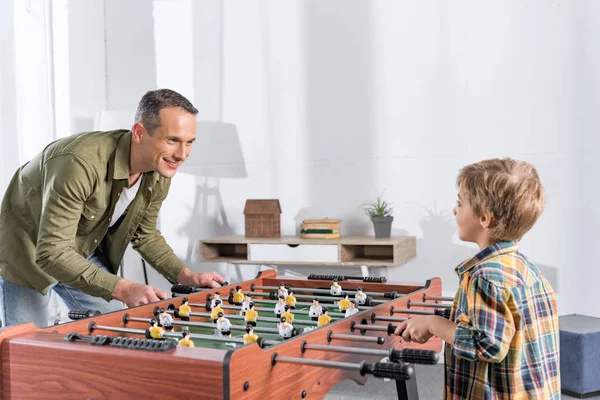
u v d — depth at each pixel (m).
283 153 4.18
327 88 4.05
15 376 1.59
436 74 3.81
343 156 4.03
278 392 1.48
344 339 1.71
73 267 2.10
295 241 3.73
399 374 1.34
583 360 3.16
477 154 3.74
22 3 4.14
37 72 4.21
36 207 2.37
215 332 2.00
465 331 1.48
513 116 3.67
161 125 2.14
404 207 3.90
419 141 3.86
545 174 3.62
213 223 4.34
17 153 4.13
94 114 4.53
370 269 3.92
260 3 4.19
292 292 2.51
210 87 4.34
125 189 2.41
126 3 4.53
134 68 4.53
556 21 3.57
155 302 2.08
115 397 1.45
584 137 3.54
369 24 3.94
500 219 1.57
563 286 3.60
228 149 4.30
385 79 3.91
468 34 3.74
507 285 1.50
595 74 3.50
